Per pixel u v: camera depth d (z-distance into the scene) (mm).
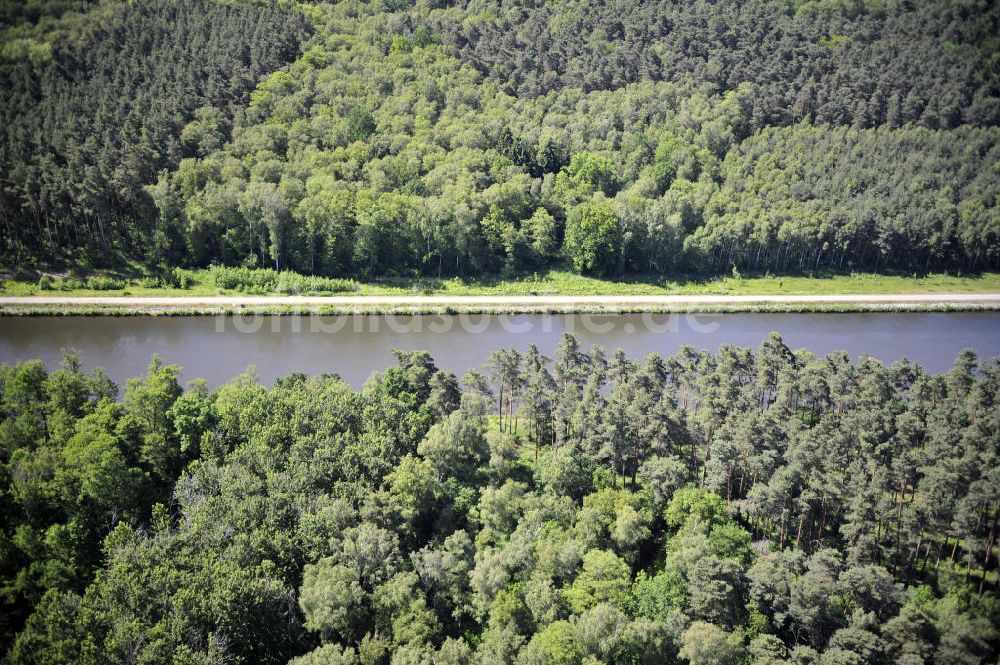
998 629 125750
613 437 160375
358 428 164500
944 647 118438
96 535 136500
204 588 114000
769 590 127250
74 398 164875
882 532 150375
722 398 181375
